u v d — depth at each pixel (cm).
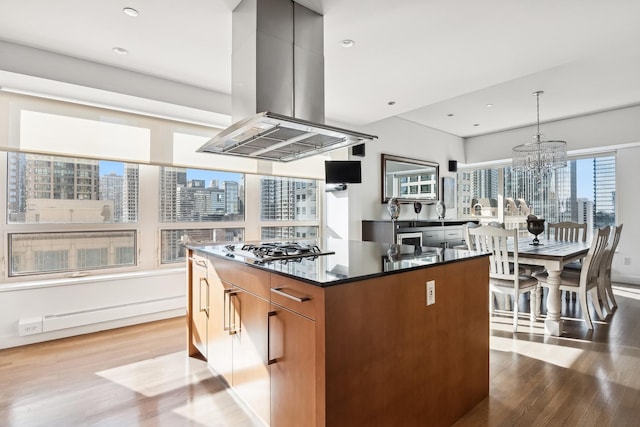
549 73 361
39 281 296
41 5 208
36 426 175
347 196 479
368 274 139
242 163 411
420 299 162
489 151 636
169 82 324
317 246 246
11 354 262
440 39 252
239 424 176
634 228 493
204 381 221
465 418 182
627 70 352
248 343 177
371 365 139
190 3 208
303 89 216
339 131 217
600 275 357
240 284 186
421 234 490
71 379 224
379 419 142
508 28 237
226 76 317
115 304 324
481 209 681
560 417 181
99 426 175
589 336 295
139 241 352
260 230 440
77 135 311
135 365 245
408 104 394
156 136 355
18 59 255
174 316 359
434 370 169
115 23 229
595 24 232
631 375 225
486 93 425
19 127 284
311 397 130
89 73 284
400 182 546
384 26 234
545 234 586
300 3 210
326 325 124
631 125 471
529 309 382
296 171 455
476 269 198
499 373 230
